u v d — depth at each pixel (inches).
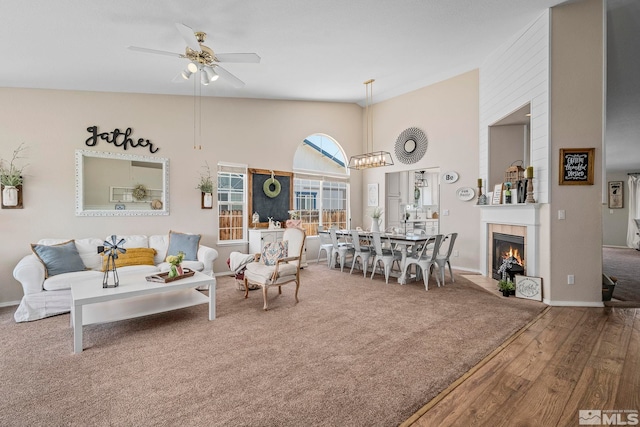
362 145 309.1
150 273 151.1
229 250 224.5
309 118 271.0
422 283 195.3
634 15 144.3
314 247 277.3
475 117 226.4
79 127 171.8
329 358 98.7
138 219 189.3
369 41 160.7
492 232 205.0
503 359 98.7
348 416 71.7
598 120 146.7
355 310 144.6
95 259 163.8
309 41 151.7
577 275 150.5
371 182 306.0
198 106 211.9
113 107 181.6
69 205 168.6
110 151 180.4
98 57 138.4
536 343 110.0
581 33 146.9
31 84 156.7
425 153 258.1
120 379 86.6
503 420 70.9
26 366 93.7
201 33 129.5
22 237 157.3
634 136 259.8
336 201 296.8
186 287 125.6
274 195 247.4
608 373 90.4
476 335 116.3
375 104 297.6
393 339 112.8
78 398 77.8
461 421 70.6
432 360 97.6
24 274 132.5
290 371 91.0
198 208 211.5
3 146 153.6
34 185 160.2
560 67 148.4
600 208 147.8
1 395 79.0
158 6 107.8
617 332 119.2
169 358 98.7
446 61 207.0
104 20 111.8
